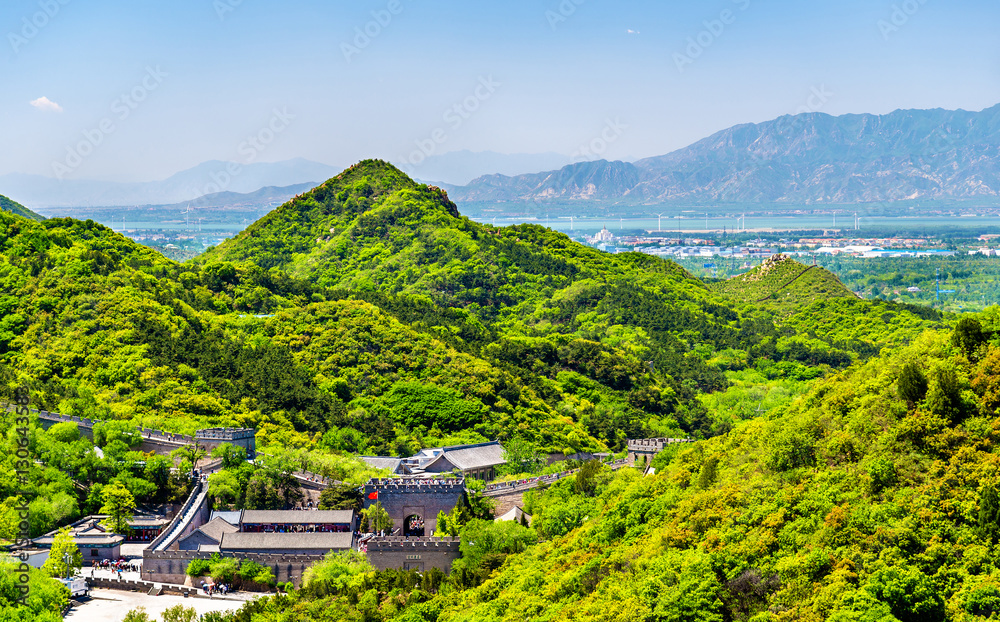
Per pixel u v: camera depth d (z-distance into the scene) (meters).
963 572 188.75
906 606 184.25
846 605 185.75
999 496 195.25
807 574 199.00
